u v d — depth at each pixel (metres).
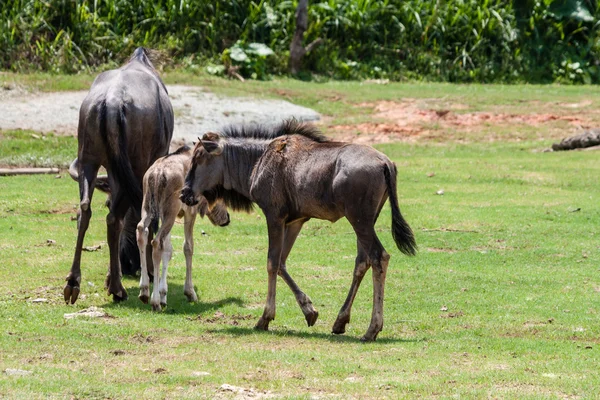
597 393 17.86
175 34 88.12
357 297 28.03
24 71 76.75
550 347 21.97
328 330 24.11
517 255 34.34
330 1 93.75
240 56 84.19
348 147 23.09
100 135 27.16
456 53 93.50
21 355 20.12
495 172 51.44
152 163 28.66
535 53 95.56
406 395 17.55
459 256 34.19
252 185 24.12
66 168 51.25
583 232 38.06
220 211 28.56
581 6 97.69
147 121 27.94
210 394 17.39
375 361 20.23
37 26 82.06
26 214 39.81
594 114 69.88
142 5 89.00
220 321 24.88
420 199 44.75
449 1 95.56
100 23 83.94
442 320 25.27
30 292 27.42
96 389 17.42
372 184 22.50
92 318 24.48
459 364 20.14
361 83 84.62
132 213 30.20
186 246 27.30
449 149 60.50
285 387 18.05
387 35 95.25
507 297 28.16
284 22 91.50
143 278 25.83
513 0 98.19
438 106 71.94
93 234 36.47
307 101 72.19
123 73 28.98
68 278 26.09
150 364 19.58
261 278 30.27
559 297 28.17
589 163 53.81
